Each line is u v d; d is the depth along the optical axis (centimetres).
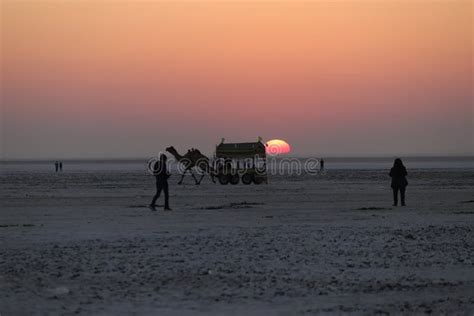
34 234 3950
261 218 5006
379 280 2547
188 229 4228
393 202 6831
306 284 2466
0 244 3500
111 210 5788
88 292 2317
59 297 2241
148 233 4000
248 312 2050
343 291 2353
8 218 5025
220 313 2036
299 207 6166
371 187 10375
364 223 4581
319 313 2042
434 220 4784
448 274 2673
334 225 4447
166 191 5744
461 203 6644
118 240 3662
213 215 5278
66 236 3850
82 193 8744
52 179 14612
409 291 2361
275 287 2411
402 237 3762
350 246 3406
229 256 3083
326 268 2786
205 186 10962
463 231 4062
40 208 6050
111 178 15162
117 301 2188
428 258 3047
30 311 2050
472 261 2972
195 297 2248
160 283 2470
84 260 2966
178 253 3172
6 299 2211
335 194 8412
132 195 8250
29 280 2519
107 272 2680
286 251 3234
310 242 3553
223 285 2439
